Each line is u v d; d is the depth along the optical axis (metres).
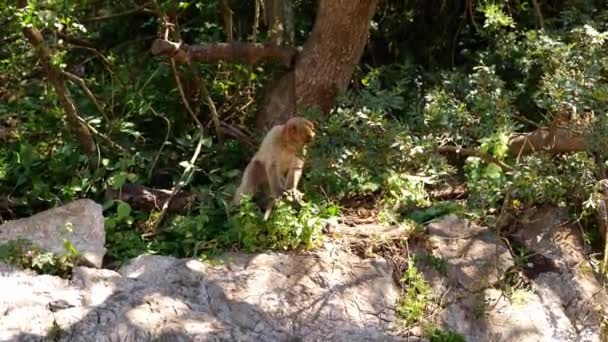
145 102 8.98
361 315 7.71
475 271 8.09
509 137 8.54
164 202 8.34
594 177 8.54
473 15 9.94
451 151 8.62
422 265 8.07
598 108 8.29
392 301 7.84
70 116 8.49
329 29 8.85
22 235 7.84
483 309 7.92
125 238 8.02
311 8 10.27
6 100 9.38
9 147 8.84
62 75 8.48
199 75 9.07
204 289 7.61
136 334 7.29
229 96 9.41
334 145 8.34
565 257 8.37
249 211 7.98
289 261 7.89
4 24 8.30
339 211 8.41
